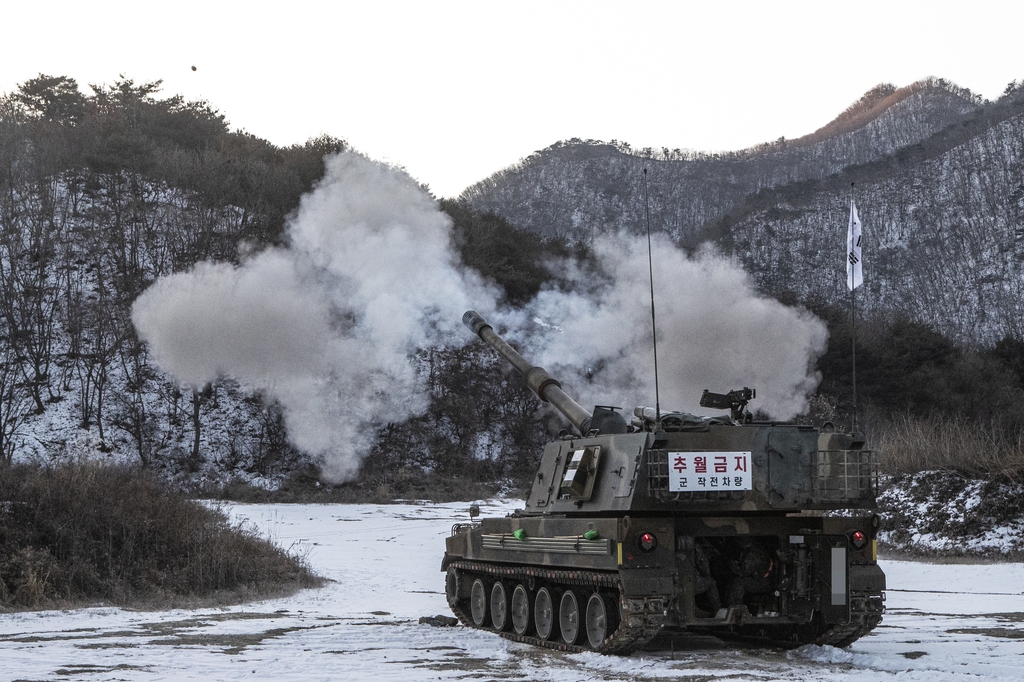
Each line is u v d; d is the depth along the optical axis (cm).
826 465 1554
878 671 1337
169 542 2614
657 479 1476
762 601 1586
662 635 1786
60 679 1266
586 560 1514
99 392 6159
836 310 7294
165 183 6706
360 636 1725
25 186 6981
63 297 6756
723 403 1614
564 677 1289
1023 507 3769
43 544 2427
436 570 3136
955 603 2333
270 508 5278
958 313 11444
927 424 5009
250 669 1348
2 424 5988
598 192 18350
